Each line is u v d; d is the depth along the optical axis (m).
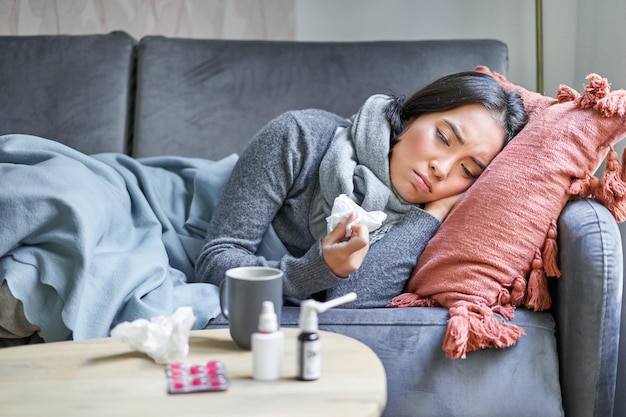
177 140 1.97
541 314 1.36
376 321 1.31
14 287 1.23
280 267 1.36
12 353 1.02
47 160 1.46
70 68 2.01
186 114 1.98
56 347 1.05
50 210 1.28
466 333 1.25
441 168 1.46
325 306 0.92
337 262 1.29
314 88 1.99
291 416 0.81
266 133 1.56
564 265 1.33
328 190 1.50
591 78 1.45
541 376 1.28
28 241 1.29
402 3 2.49
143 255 1.38
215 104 1.98
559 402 1.27
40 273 1.25
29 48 2.02
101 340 1.08
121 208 1.51
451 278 1.38
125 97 2.02
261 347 0.91
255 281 1.03
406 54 2.01
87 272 1.25
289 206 1.55
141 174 1.70
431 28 2.48
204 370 0.93
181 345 0.99
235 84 2.00
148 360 0.99
